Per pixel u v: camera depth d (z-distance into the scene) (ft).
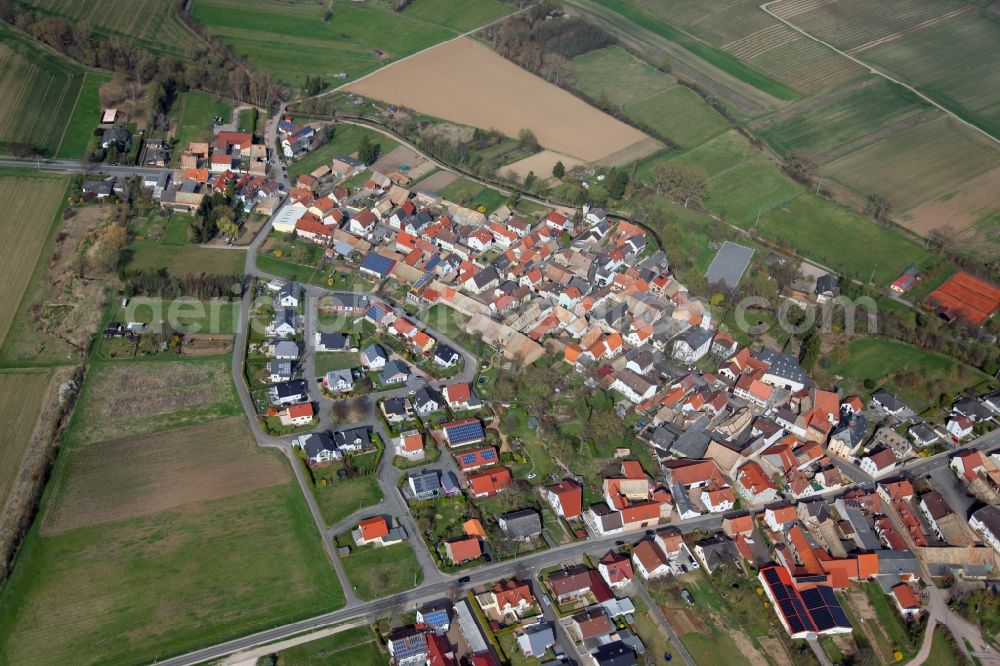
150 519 591.78
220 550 574.56
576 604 559.38
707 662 532.32
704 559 588.91
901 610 568.00
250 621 534.78
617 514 608.60
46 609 532.32
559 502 614.75
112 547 570.87
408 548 586.04
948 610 572.51
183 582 553.64
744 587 576.20
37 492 596.70
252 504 607.37
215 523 592.19
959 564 597.93
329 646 523.29
